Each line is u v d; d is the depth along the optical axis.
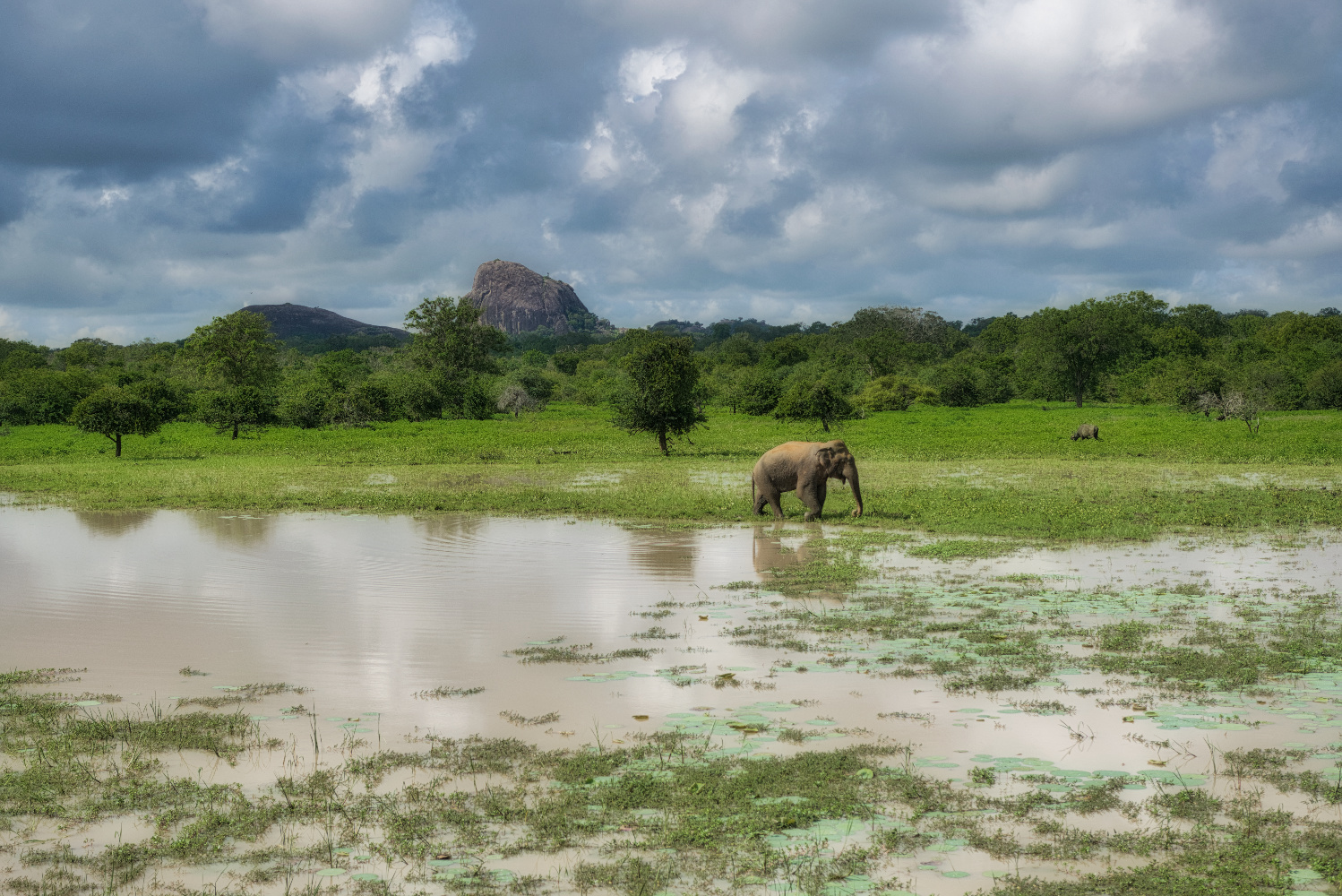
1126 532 15.03
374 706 7.20
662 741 6.33
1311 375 59.75
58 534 16.42
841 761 5.86
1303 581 11.59
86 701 7.41
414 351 80.12
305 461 32.97
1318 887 4.38
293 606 10.72
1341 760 5.82
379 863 4.77
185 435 46.34
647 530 16.72
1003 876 4.52
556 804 5.36
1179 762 5.87
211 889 4.53
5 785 5.75
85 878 4.64
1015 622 9.55
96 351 98.75
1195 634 9.00
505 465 30.67
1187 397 53.56
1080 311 75.50
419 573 12.70
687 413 33.78
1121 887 4.39
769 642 8.93
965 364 87.00
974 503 18.62
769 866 4.64
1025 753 6.05
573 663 8.33
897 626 9.42
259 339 69.94
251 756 6.19
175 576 12.50
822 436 41.69
